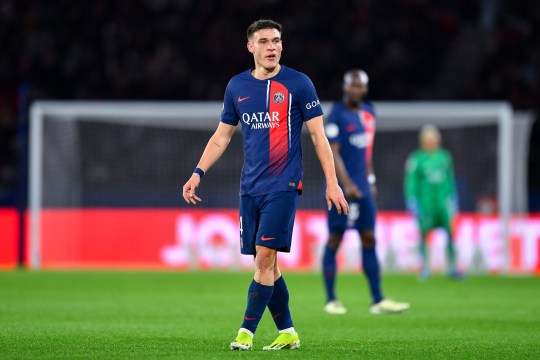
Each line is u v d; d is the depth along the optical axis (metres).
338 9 85.31
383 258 57.91
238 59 83.81
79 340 22.36
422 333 25.20
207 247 59.28
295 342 20.77
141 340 22.42
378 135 63.91
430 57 85.62
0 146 74.62
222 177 61.81
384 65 82.50
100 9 85.69
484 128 62.72
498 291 43.22
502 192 56.72
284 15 85.31
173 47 84.50
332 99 81.62
